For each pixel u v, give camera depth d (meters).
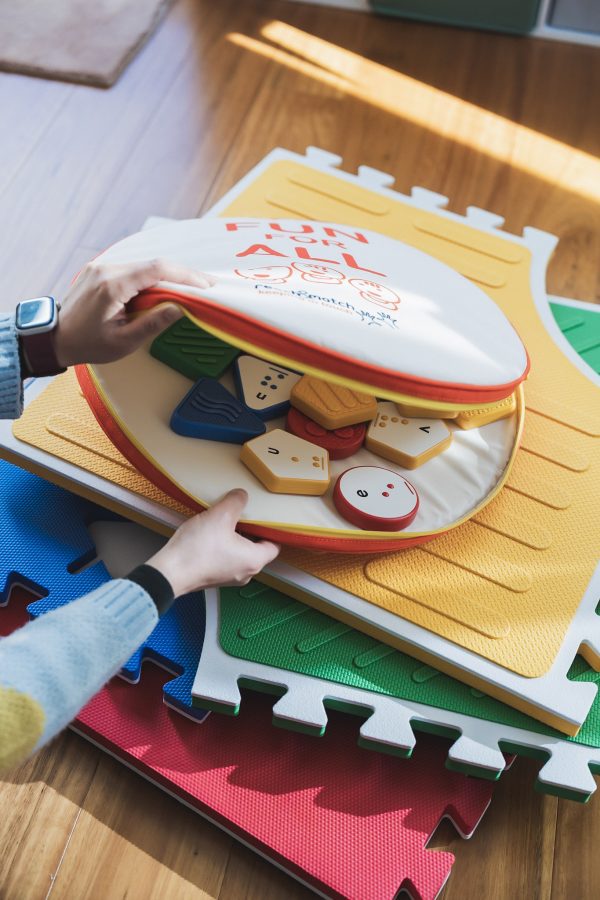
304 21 1.81
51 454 0.97
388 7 1.81
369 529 0.88
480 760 0.84
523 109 1.66
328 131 1.60
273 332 0.77
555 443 1.02
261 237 0.97
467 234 1.23
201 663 0.88
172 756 0.90
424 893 0.83
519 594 0.91
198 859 0.87
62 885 0.85
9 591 0.99
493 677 0.85
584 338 1.19
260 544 0.85
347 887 0.83
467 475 0.96
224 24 1.79
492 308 1.01
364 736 0.84
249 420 0.92
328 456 0.93
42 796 0.90
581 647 0.89
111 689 0.94
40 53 1.68
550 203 1.50
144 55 1.72
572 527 0.96
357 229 1.08
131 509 0.95
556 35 1.79
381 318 0.85
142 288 0.77
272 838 0.85
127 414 0.90
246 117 1.62
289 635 0.90
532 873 0.87
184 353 0.96
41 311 0.79
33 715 0.61
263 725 0.93
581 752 0.85
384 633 0.88
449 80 1.71
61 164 1.52
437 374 0.81
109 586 0.70
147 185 1.49
